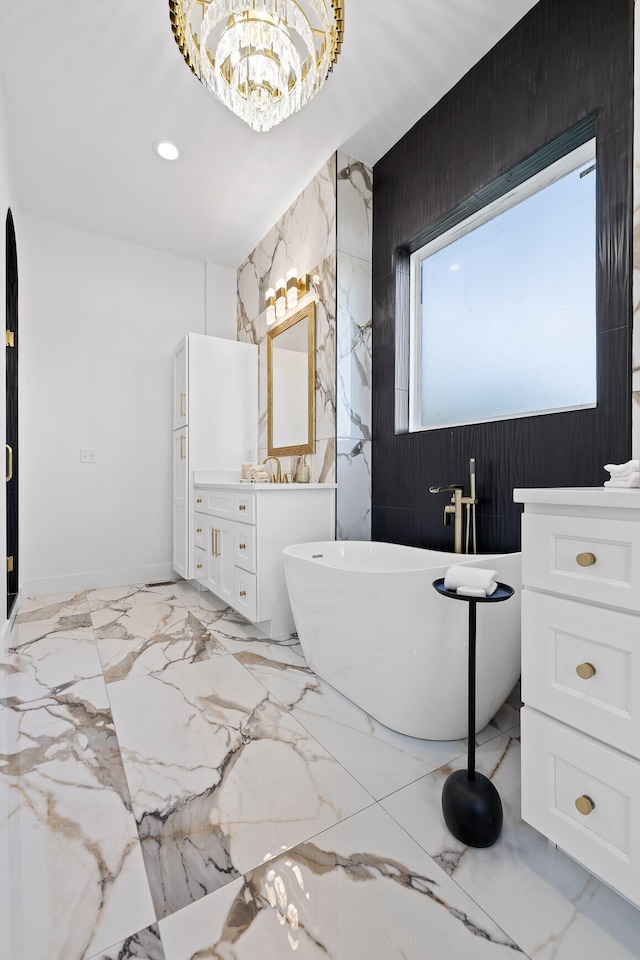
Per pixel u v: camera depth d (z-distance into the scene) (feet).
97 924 2.65
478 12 5.59
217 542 8.90
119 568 11.16
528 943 2.56
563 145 5.44
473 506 6.14
